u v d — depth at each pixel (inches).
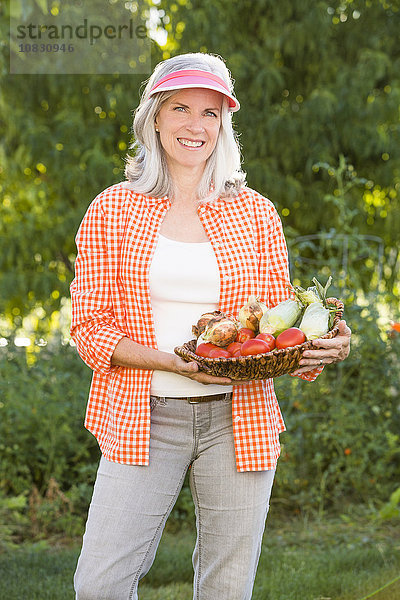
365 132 258.5
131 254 93.0
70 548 170.2
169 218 95.3
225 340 88.4
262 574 151.6
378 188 275.3
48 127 274.5
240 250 95.0
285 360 85.7
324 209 265.1
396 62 262.7
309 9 258.8
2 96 270.5
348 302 202.7
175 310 93.4
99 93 269.7
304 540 175.3
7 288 273.0
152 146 95.2
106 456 93.3
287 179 262.8
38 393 192.2
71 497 182.7
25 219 281.6
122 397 92.7
